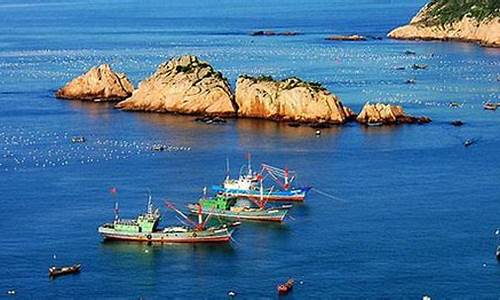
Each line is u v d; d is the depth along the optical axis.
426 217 179.25
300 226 175.12
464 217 178.88
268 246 164.38
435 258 156.75
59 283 148.25
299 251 161.50
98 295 143.88
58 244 165.50
